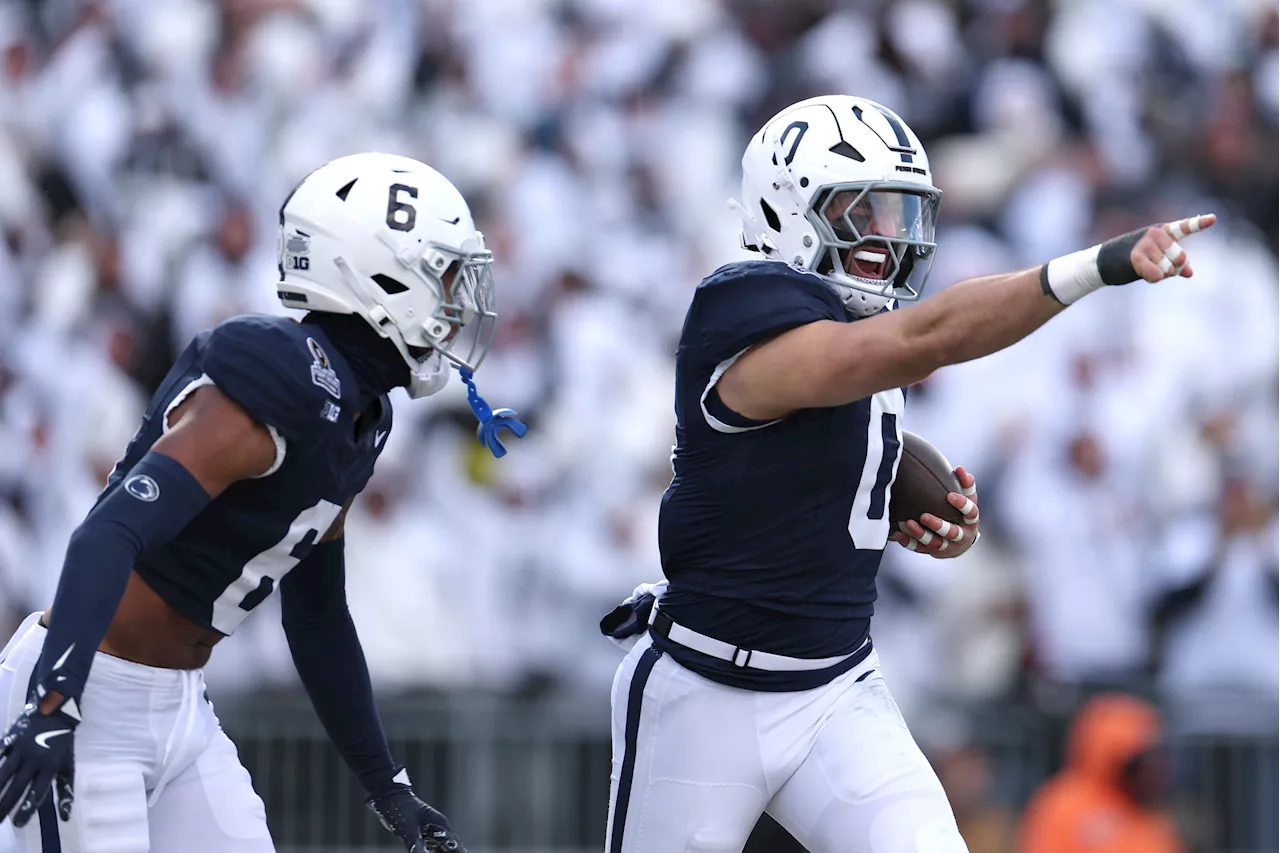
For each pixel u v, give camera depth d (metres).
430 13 33.09
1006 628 25.75
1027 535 26.41
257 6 33.03
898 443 12.16
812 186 11.77
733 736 12.17
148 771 11.52
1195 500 26.64
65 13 33.84
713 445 11.84
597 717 24.39
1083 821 20.34
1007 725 24.27
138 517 10.43
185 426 10.71
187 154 32.06
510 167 31.09
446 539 26.50
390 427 12.09
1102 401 27.14
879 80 32.22
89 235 31.22
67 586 10.23
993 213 30.31
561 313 28.52
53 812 11.28
